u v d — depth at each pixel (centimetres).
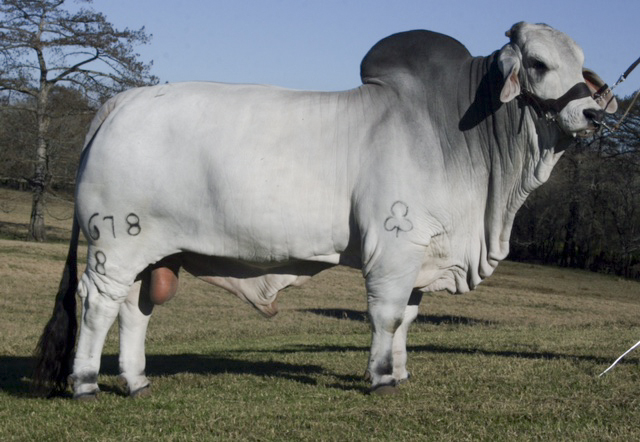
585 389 648
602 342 1048
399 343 687
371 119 619
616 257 4497
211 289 2317
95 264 635
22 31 3472
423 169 605
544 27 614
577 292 3278
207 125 623
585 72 635
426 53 630
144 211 626
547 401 605
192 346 1189
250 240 619
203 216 621
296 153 614
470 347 1039
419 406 591
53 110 3603
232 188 610
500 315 2027
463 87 618
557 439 503
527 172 620
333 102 630
